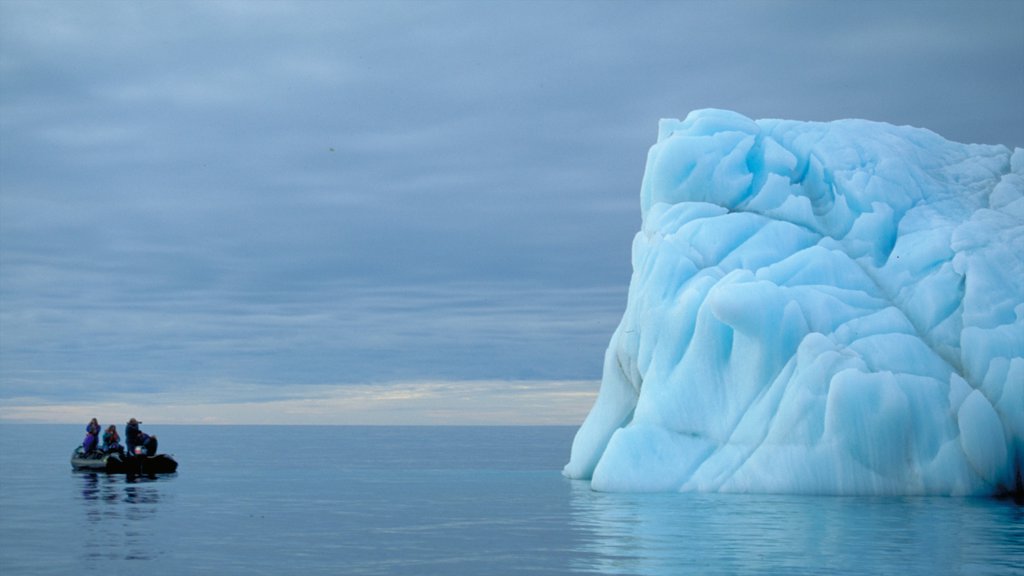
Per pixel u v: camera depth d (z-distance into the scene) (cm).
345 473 4006
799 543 1839
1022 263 2806
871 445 2564
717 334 2814
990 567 1611
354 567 1662
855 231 3027
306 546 1897
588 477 3400
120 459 3947
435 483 3422
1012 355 2645
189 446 7456
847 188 3122
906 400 2567
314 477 3750
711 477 2692
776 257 2947
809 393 2623
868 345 2677
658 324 2953
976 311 2734
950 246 2877
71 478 3684
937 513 2231
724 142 3238
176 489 3191
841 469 2570
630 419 3269
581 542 1897
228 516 2398
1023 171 3209
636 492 2758
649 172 3334
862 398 2564
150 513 2467
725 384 2806
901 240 2988
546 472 4016
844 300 2788
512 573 1593
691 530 2008
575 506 2497
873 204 3061
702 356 2825
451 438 10162
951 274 2825
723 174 3184
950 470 2548
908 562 1650
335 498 2869
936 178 3231
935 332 2767
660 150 3262
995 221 2947
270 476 3809
